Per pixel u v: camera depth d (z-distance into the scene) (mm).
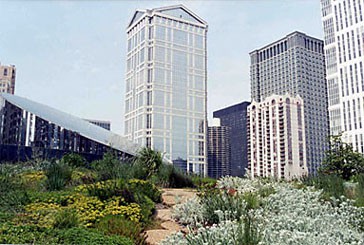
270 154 55562
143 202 7672
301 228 4750
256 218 5148
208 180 14695
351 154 17391
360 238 4547
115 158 13508
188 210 6949
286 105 58656
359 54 68562
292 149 57156
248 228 4023
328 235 4340
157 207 8367
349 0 71562
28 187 9664
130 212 6500
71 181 10688
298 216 5449
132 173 12078
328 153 18297
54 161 14023
